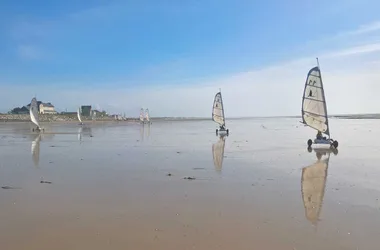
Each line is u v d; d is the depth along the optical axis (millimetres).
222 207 12398
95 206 12562
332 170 20484
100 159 25875
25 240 9242
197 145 38125
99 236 9523
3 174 19188
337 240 9203
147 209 12172
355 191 14852
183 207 12406
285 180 17406
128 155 28500
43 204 12844
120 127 104438
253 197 13836
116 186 15992
